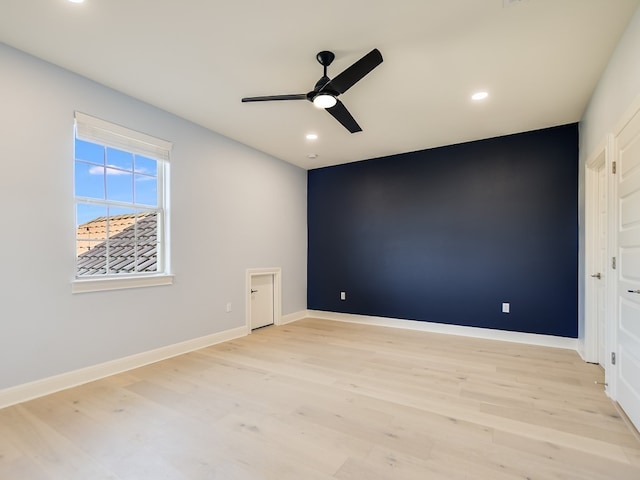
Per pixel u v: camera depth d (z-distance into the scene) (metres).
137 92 3.06
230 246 4.24
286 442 1.92
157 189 3.48
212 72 2.73
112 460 1.76
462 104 3.27
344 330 4.71
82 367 2.78
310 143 4.45
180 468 1.70
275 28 2.20
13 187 2.41
